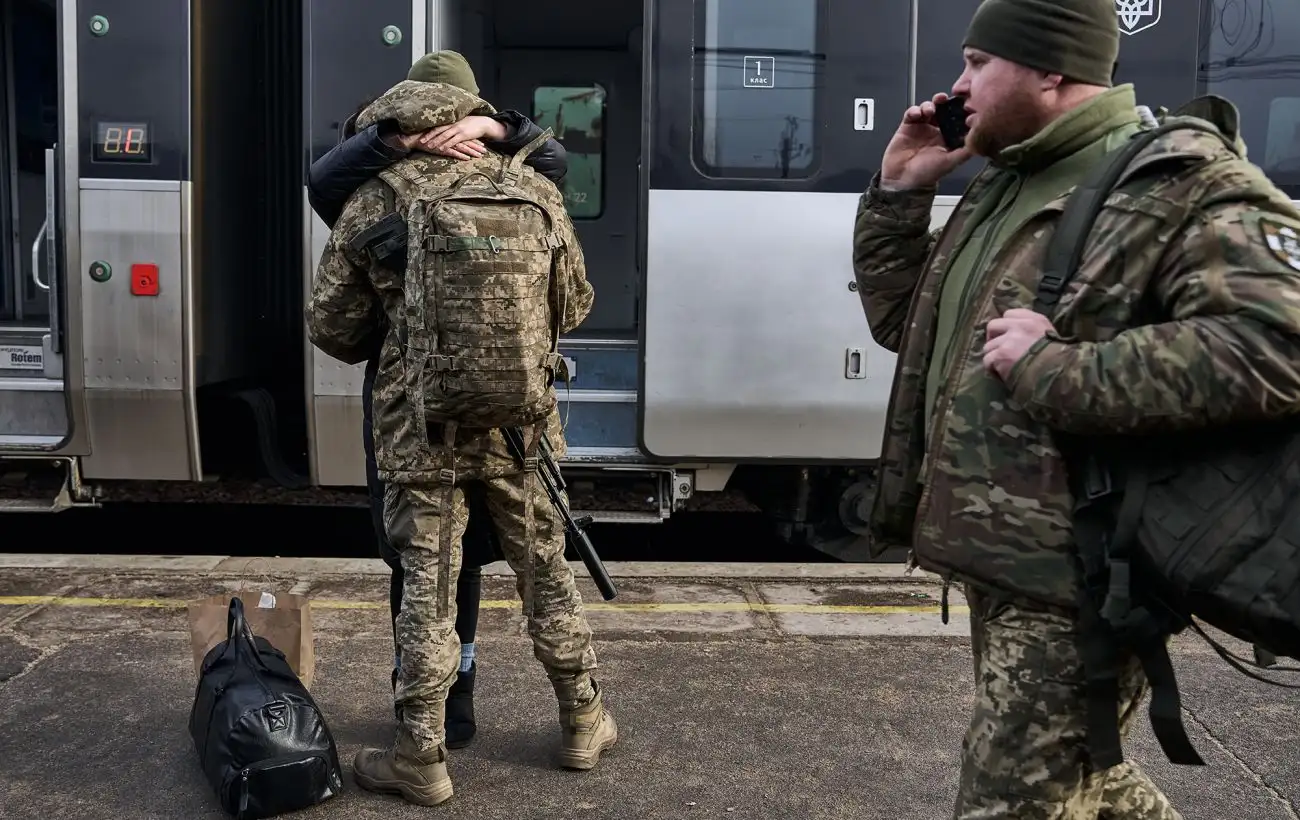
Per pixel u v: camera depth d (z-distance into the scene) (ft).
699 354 15.70
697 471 16.42
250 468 18.52
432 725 8.67
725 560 18.81
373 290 8.66
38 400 16.35
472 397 7.98
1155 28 15.75
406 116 8.21
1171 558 4.95
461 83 9.01
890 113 15.69
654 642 12.21
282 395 19.10
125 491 22.18
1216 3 15.79
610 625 12.69
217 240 16.81
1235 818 8.71
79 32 15.65
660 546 19.48
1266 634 4.79
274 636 9.90
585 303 9.52
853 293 15.71
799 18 15.65
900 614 13.24
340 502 21.70
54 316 15.92
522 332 8.03
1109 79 5.79
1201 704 10.69
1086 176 5.53
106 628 12.26
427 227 7.95
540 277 8.20
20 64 19.27
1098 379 4.93
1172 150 5.14
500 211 8.07
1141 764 9.57
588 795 8.95
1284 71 15.85
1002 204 5.98
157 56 15.62
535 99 21.08
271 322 18.76
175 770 9.23
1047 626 5.44
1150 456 5.12
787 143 15.69
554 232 8.44
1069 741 5.40
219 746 8.43
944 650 12.09
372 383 9.15
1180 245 5.07
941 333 6.08
